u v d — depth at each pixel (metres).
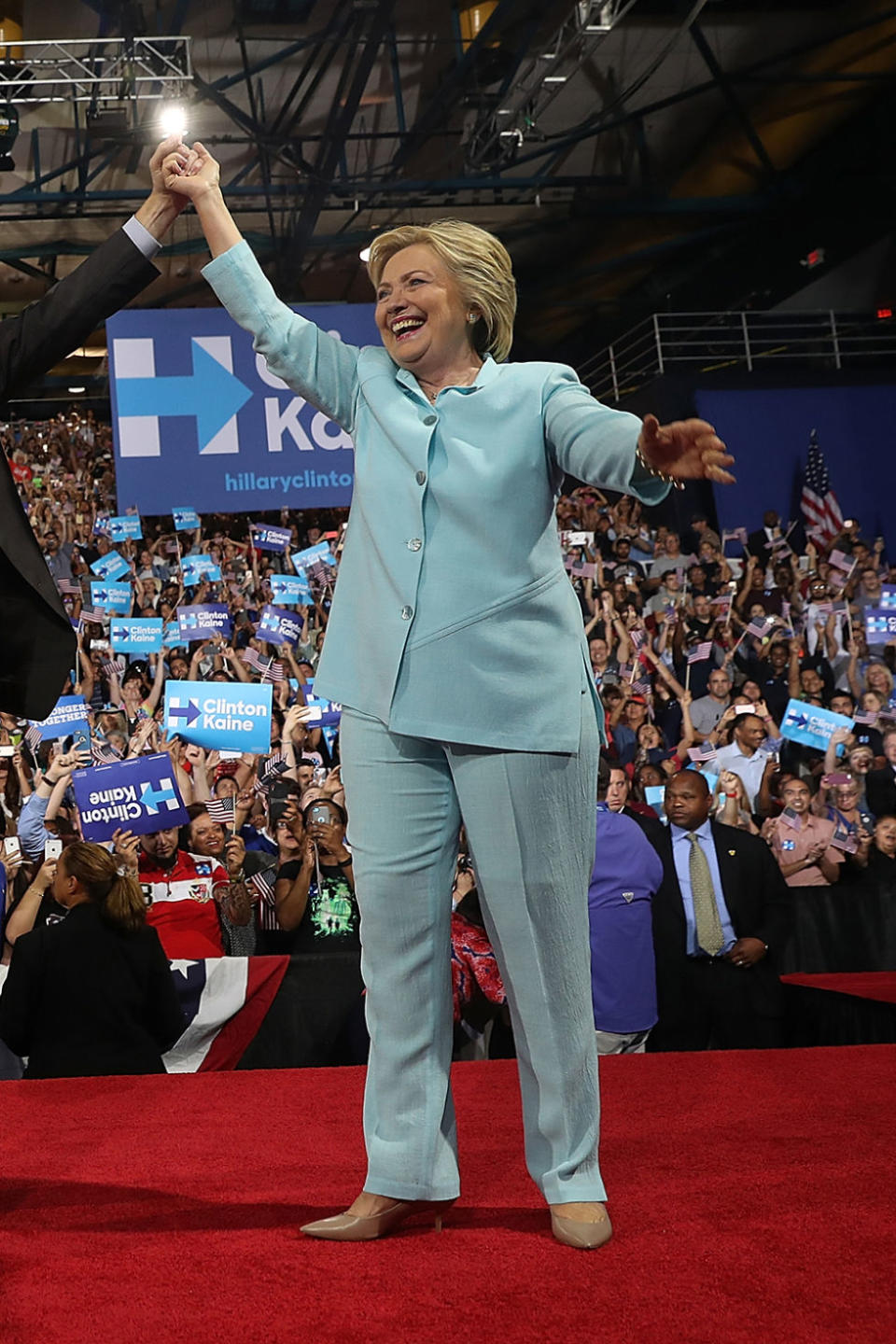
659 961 5.36
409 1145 1.88
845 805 7.82
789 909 5.53
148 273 2.21
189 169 2.22
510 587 1.92
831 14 16.30
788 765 8.84
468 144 17.44
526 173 19.12
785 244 19.58
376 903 1.95
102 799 6.04
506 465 1.92
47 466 16.42
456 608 1.92
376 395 2.06
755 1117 2.58
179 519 10.70
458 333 2.03
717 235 20.12
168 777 6.07
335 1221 1.85
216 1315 1.49
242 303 2.12
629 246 20.58
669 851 5.47
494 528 1.92
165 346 8.56
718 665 10.08
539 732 1.90
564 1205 1.82
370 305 8.70
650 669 9.85
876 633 9.69
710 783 8.01
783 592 11.68
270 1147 2.46
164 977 4.14
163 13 15.02
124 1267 1.68
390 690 1.92
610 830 5.32
